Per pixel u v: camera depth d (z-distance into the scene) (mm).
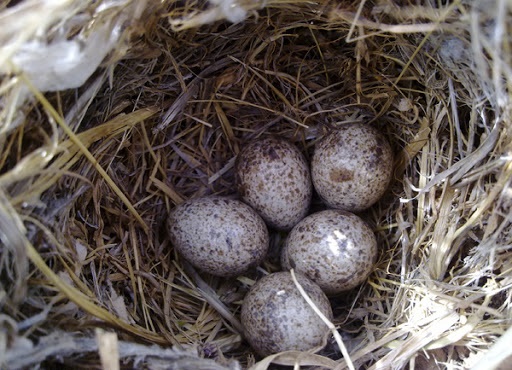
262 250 106
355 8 88
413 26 80
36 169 75
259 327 94
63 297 79
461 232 94
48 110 74
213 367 80
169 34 95
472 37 77
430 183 97
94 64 77
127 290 100
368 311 104
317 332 93
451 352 88
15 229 71
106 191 101
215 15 83
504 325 86
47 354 71
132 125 99
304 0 88
